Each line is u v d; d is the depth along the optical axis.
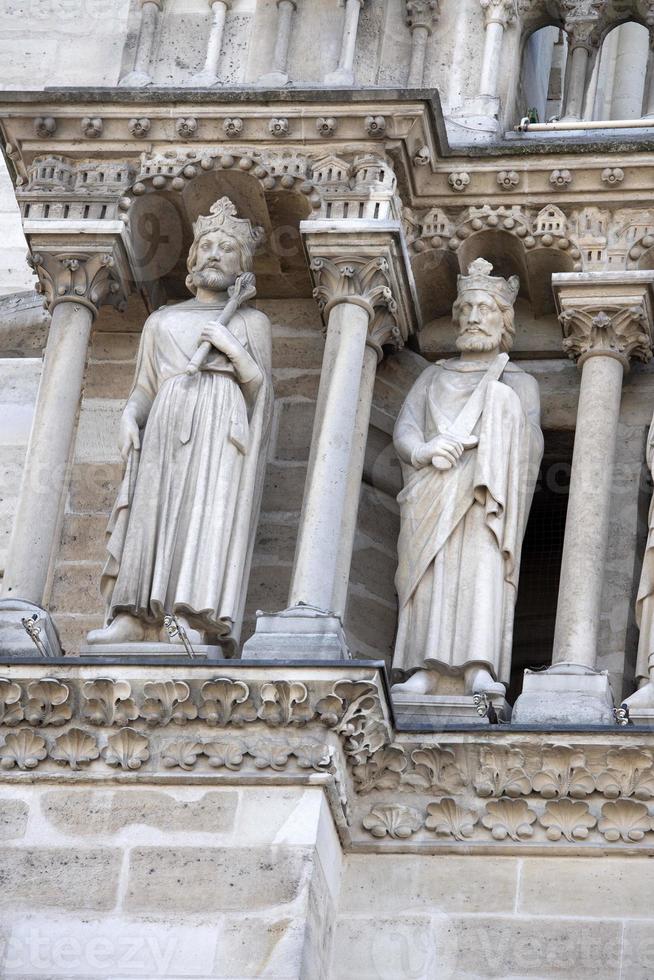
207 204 27.27
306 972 22.11
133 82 28.34
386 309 26.31
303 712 23.22
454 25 28.50
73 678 23.56
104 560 26.45
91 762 23.33
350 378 25.67
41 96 27.16
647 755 23.30
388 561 26.45
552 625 26.45
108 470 27.03
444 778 23.66
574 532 25.25
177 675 23.39
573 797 23.36
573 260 26.70
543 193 26.92
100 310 27.73
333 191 26.53
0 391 28.31
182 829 22.89
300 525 25.00
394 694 24.55
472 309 26.64
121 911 22.48
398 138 26.59
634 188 26.75
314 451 25.23
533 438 26.08
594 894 23.05
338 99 26.66
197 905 22.44
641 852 23.12
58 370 26.23
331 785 23.03
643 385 26.83
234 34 28.64
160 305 27.83
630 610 25.70
